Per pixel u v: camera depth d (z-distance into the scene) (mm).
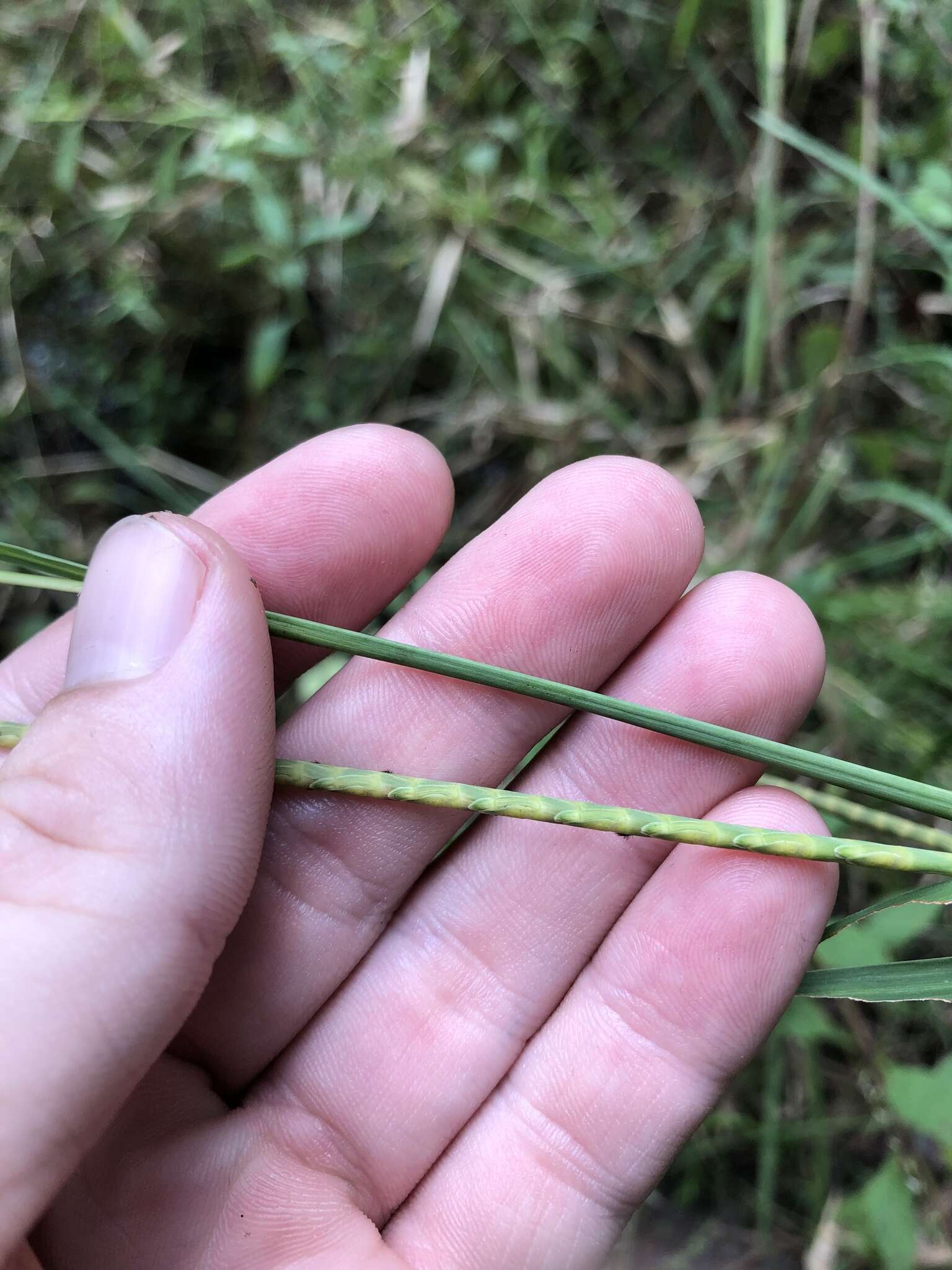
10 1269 71
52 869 64
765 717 93
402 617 94
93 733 68
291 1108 92
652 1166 92
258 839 73
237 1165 87
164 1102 87
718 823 81
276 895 91
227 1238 83
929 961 78
